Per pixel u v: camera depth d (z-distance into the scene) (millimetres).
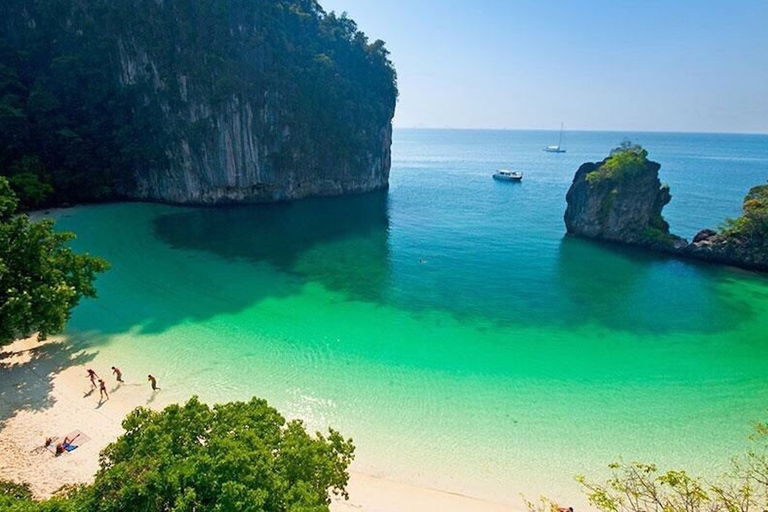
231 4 74938
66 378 25016
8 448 19375
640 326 35531
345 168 97000
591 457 21172
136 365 26859
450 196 101375
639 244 60000
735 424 23750
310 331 32594
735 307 39844
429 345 31281
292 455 13023
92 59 74062
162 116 74938
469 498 18766
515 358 29922
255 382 25906
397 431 22375
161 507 11195
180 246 53719
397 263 50594
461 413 23906
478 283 44625
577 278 46844
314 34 96438
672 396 26078
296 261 50188
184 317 33844
